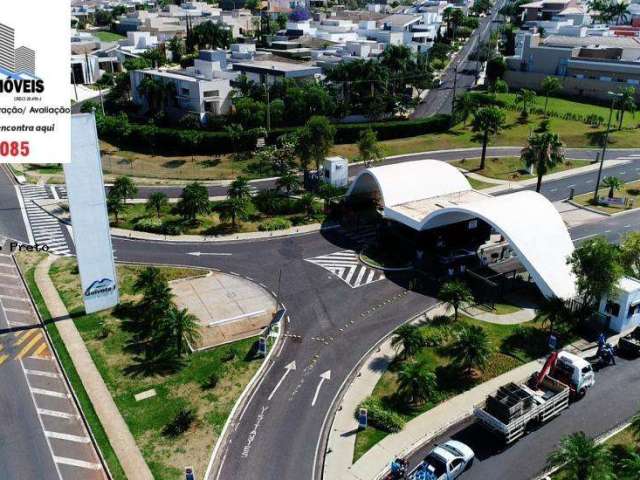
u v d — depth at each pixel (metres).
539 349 42.38
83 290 46.00
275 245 60.94
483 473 30.92
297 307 48.41
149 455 32.31
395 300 49.78
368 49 133.00
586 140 100.94
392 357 41.59
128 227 65.25
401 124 101.19
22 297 50.03
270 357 41.47
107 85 143.88
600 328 45.41
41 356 41.56
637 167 89.19
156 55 146.88
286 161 86.00
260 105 98.25
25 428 34.47
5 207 71.62
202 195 64.81
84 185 43.38
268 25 187.25
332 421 35.22
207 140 91.69
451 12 191.00
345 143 97.81
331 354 41.97
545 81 114.75
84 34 181.75
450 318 46.34
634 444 32.84
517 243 48.75
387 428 34.44
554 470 30.84
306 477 31.06
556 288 47.38
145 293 46.69
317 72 116.88
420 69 125.44
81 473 31.28
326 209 69.81
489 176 85.19
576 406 36.59
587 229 66.00
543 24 178.88
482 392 37.66
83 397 36.94
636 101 120.62
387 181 61.66
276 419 35.38
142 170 87.19
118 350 41.94
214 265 56.19
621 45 134.88
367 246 60.88
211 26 158.12
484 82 138.88
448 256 58.06
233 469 31.52
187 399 36.94
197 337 41.44
